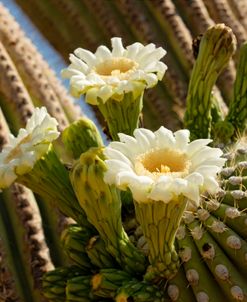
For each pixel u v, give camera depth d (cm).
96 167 61
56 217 86
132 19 109
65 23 113
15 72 91
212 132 75
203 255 65
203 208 67
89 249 65
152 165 60
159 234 61
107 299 65
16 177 64
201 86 74
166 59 107
